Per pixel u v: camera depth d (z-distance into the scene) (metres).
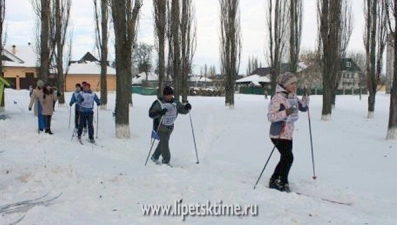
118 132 15.93
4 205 6.62
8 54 67.81
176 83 32.72
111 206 6.65
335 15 25.25
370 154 12.77
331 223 6.05
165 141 10.94
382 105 44.00
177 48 32.31
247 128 19.45
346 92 82.81
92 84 76.00
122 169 9.66
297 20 34.59
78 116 15.27
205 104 39.53
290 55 34.81
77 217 6.07
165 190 7.68
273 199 7.34
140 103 40.06
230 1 35.75
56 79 31.16
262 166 10.93
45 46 23.70
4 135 14.15
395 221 6.42
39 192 7.42
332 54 24.97
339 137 16.80
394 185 8.95
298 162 11.49
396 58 15.77
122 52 15.88
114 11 16.00
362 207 7.27
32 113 23.88
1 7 24.20
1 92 9.59
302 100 9.03
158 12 30.11
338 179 9.48
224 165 10.97
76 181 8.15
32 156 10.80
